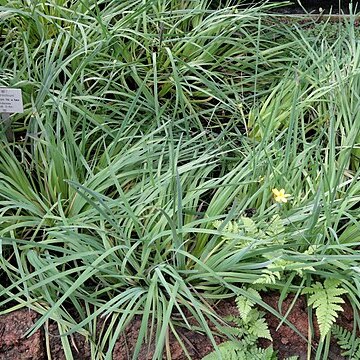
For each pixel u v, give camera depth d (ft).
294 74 8.38
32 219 6.86
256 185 7.15
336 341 6.42
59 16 8.48
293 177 7.29
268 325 6.47
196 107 8.43
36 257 6.51
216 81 8.79
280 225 6.53
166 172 7.22
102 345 6.18
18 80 7.64
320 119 8.10
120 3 8.93
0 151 7.23
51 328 6.33
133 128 7.98
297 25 9.32
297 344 6.40
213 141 7.54
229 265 6.37
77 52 7.66
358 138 7.82
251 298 6.22
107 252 6.21
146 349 6.26
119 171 7.40
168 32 8.75
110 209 6.72
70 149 7.20
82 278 6.07
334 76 8.31
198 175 7.35
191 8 9.24
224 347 6.15
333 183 7.17
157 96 7.97
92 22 8.61
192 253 6.85
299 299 6.62
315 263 6.16
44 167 7.43
